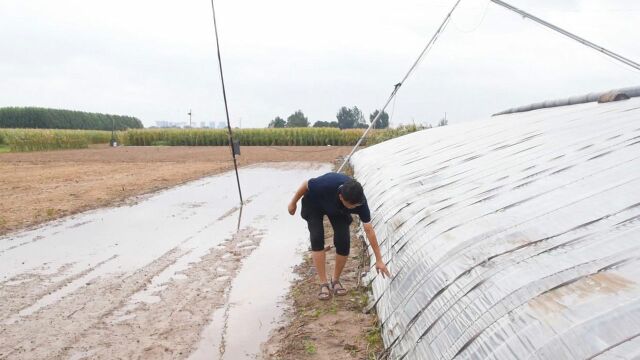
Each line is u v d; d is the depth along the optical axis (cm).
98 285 504
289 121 7831
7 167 1875
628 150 382
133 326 402
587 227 262
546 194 335
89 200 1043
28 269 560
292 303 446
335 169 1780
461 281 276
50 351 360
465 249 303
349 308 418
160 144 4231
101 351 359
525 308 217
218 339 377
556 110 953
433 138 1012
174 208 955
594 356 172
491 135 756
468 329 241
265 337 379
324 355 341
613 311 186
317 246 434
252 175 1580
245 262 582
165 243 678
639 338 170
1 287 499
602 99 857
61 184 1312
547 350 188
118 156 2583
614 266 216
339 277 473
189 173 1623
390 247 428
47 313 431
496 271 258
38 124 6469
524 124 786
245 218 852
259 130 4075
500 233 300
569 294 209
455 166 568
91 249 647
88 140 4066
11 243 680
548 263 240
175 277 529
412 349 284
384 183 670
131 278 526
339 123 8881
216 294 475
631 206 268
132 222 821
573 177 352
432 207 419
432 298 292
